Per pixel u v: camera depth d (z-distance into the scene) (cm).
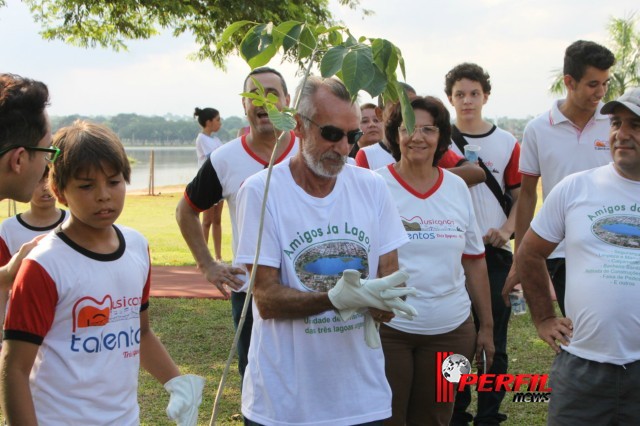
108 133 243
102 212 239
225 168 407
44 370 240
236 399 509
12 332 233
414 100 375
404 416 369
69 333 241
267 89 405
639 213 303
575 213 315
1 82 216
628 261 298
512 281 380
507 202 501
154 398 505
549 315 332
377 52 211
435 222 369
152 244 1297
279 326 275
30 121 214
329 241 274
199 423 464
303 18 1400
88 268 244
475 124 505
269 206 273
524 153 475
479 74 501
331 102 262
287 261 272
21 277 235
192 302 808
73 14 1516
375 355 283
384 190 293
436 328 362
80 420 241
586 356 307
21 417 230
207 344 640
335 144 264
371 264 284
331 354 273
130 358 258
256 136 408
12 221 377
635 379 296
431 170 379
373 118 600
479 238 399
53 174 240
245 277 402
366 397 277
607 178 313
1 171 216
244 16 1330
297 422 271
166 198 2319
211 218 1030
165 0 1338
